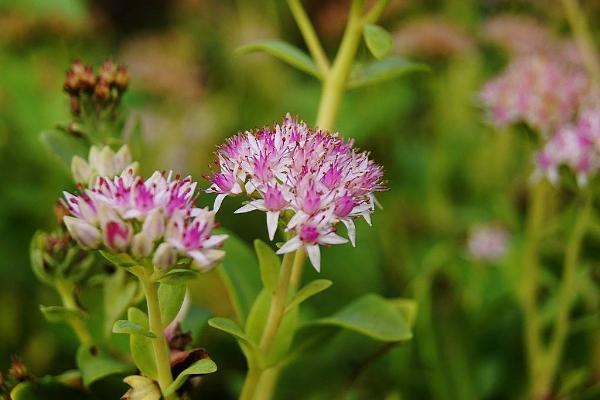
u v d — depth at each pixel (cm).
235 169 47
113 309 52
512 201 83
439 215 90
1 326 75
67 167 54
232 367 70
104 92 54
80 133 54
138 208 45
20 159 91
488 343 66
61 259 51
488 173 94
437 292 64
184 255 45
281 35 129
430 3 121
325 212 46
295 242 46
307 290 48
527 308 63
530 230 64
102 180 46
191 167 105
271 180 47
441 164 92
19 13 94
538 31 98
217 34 136
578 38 80
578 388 63
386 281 85
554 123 64
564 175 60
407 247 85
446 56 97
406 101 101
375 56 52
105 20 125
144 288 46
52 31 97
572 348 66
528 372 65
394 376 65
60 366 73
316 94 109
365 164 48
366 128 96
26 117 88
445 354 62
